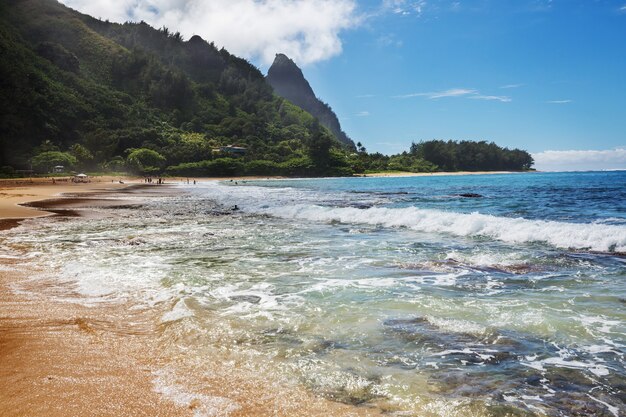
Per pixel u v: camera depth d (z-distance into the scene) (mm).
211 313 5410
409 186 59906
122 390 3361
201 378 3600
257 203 27250
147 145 136250
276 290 6559
